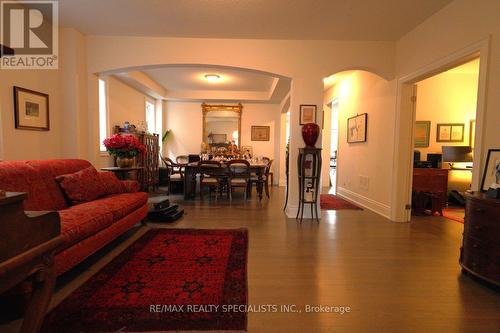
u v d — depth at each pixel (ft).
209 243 8.96
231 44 12.35
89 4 9.57
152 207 11.92
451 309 5.45
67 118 11.69
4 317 4.87
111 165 16.35
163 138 24.79
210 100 24.64
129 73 16.85
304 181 12.27
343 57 12.49
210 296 5.74
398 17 10.26
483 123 7.63
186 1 9.32
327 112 23.86
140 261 7.47
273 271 7.03
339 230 10.75
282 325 4.86
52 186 8.04
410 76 11.42
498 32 7.34
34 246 3.43
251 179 18.71
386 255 8.22
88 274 6.66
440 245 9.14
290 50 12.44
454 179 16.74
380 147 13.75
